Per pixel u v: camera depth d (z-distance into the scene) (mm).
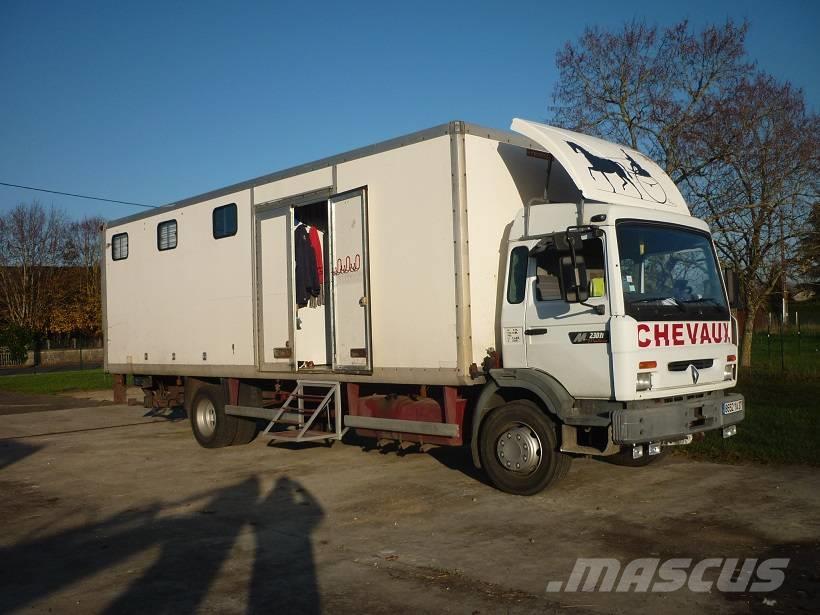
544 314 7480
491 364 7902
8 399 22984
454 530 6699
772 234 16266
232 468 10133
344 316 9234
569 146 7832
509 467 7652
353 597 5191
